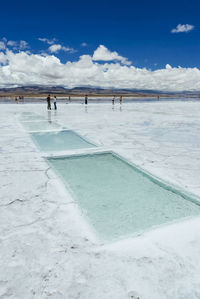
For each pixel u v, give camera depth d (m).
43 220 2.46
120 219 2.58
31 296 1.50
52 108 24.97
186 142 6.75
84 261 1.83
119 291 1.54
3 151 5.50
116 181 3.78
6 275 1.68
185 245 2.05
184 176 3.76
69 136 7.90
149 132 8.73
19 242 2.08
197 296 1.50
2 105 31.12
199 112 20.67
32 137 7.57
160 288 1.56
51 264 1.80
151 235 2.21
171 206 2.89
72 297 1.49
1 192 3.14
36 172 4.00
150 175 3.83
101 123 11.61
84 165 4.64
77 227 2.34
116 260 1.84
